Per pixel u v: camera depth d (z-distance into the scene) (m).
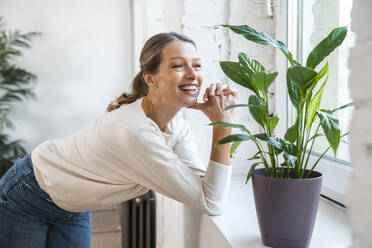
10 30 3.50
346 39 1.16
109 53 3.79
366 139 0.40
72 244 1.54
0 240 1.37
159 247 2.78
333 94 1.25
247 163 1.81
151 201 2.18
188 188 1.06
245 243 0.97
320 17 1.32
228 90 1.18
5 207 1.35
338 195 1.23
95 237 2.83
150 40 1.13
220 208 1.12
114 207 3.12
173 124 1.33
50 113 3.75
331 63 1.26
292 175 0.95
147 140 1.03
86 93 3.79
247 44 1.74
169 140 1.23
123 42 3.79
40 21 3.64
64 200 1.28
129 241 2.19
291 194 0.86
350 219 0.44
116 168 1.14
